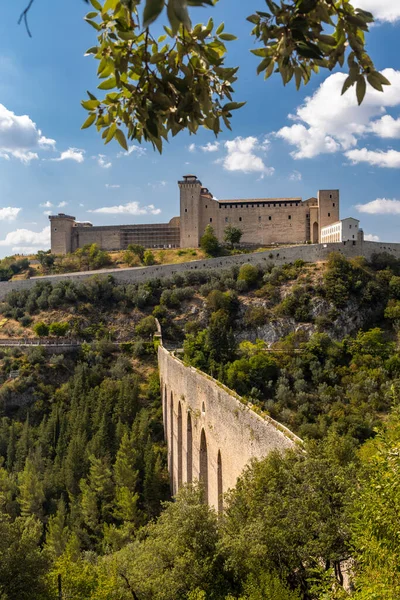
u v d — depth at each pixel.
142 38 5.16
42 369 85.06
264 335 92.56
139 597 24.78
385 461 15.24
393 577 12.80
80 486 57.59
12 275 149.50
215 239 142.00
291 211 149.88
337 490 18.72
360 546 14.56
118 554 33.59
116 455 62.31
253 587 16.98
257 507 20.36
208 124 5.65
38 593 25.36
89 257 151.12
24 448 64.94
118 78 5.15
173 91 5.25
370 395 58.12
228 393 35.88
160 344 89.00
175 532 25.27
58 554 46.94
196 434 46.97
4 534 26.00
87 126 5.85
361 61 4.84
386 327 88.88
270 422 27.48
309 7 4.45
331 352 74.12
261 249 144.38
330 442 23.38
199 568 23.25
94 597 24.70
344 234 119.81
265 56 5.20
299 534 17.83
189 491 27.75
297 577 18.52
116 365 86.06
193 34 4.88
